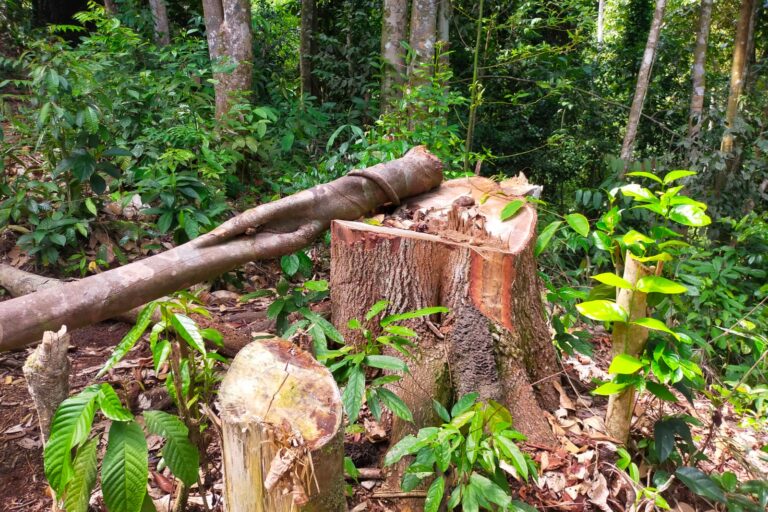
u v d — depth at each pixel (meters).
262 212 2.72
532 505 2.20
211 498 2.09
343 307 2.61
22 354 3.11
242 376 1.63
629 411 2.45
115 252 3.96
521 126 9.38
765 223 6.55
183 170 4.50
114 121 4.72
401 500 2.13
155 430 1.65
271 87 7.26
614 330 2.34
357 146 5.15
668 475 2.30
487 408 2.06
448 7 6.99
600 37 12.30
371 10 8.70
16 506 2.17
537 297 2.75
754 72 8.48
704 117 7.28
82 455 1.57
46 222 3.80
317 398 1.59
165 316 1.78
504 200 3.10
